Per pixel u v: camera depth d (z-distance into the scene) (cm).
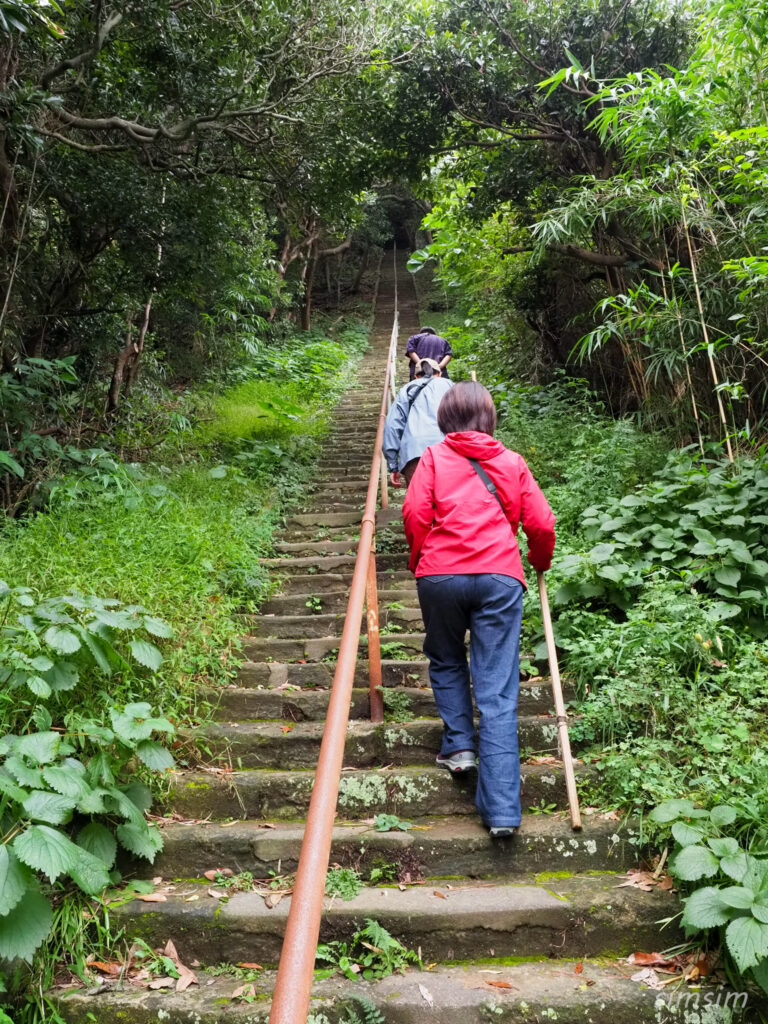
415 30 647
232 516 529
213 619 361
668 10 614
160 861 242
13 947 181
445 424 295
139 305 807
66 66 532
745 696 273
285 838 244
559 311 778
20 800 195
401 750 297
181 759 285
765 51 445
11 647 246
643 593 339
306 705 321
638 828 243
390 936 211
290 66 635
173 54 605
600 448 489
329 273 2648
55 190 642
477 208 745
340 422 955
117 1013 189
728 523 360
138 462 686
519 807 242
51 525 434
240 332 1173
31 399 593
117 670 281
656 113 428
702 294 473
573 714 305
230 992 196
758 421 473
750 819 223
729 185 466
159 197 681
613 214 553
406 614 411
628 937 212
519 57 631
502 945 212
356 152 712
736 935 180
